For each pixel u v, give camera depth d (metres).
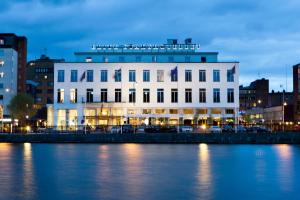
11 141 93.94
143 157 54.97
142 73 127.06
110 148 73.62
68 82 126.69
